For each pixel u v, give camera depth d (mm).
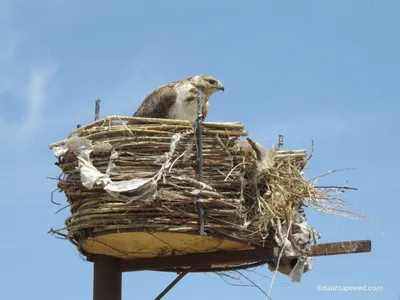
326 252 11227
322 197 11328
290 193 11195
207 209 10477
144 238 10688
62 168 11164
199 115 10805
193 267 11656
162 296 11539
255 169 11055
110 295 11617
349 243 11133
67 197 11078
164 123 10883
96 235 10555
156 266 11695
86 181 10477
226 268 12086
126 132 10789
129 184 10312
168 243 10977
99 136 10883
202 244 10984
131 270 11820
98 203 10477
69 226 10836
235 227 10586
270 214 10844
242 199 10703
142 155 10648
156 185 10305
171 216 10305
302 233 11336
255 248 11195
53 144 11305
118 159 10633
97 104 11453
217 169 10734
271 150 11227
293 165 11656
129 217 10336
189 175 10578
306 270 11445
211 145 10812
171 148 10633
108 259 11734
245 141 11000
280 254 10789
